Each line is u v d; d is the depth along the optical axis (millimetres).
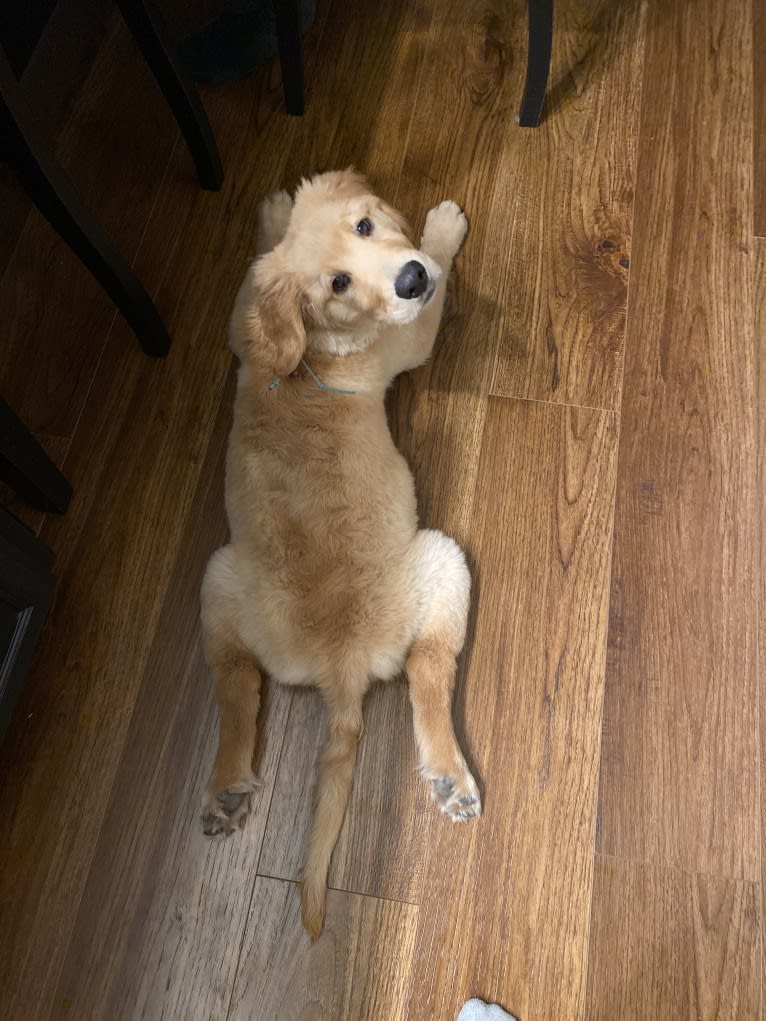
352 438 910
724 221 1126
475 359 1081
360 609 875
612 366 1073
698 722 942
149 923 896
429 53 1229
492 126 1185
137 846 921
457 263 1121
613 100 1188
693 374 1065
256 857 915
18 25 1109
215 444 1062
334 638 870
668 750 935
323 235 868
